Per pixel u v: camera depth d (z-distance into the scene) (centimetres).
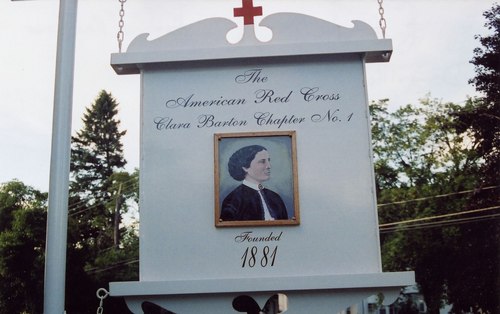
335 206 475
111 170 4538
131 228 4072
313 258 467
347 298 460
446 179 2986
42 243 2983
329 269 465
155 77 506
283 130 490
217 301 465
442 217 2889
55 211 499
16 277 2914
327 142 487
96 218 4153
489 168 2572
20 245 2931
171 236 477
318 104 494
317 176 481
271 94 499
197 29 510
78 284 2983
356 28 502
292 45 495
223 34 508
